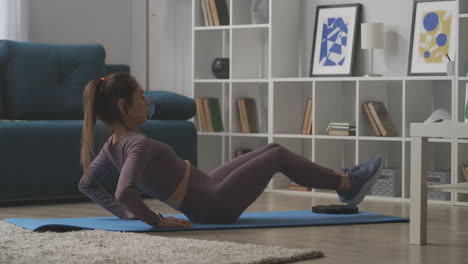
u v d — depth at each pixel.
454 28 4.80
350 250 2.64
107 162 3.19
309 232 3.12
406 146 4.78
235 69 5.53
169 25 6.22
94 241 2.62
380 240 2.90
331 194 4.97
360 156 4.95
